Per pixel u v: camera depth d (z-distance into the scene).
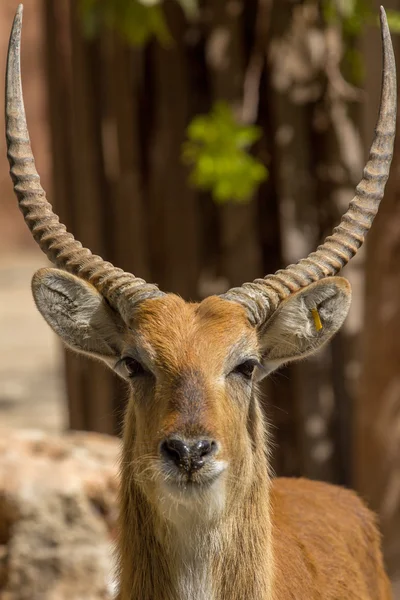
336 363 16.00
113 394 16.72
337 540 9.39
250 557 8.09
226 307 8.02
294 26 15.88
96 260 8.38
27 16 43.84
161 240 16.61
